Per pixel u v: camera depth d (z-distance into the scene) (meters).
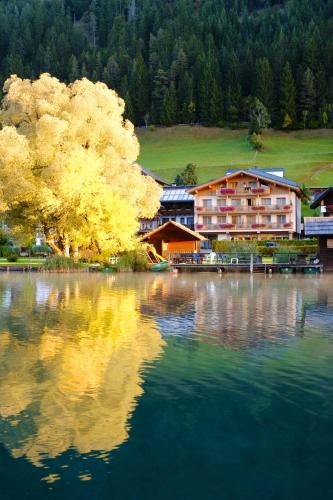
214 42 185.00
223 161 117.94
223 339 10.57
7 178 38.47
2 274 37.28
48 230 43.56
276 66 156.38
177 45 174.50
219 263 42.91
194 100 157.00
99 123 41.94
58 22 198.75
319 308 15.69
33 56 180.00
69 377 7.70
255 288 23.70
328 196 48.34
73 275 35.91
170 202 74.12
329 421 6.03
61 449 5.28
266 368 8.27
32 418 6.08
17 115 42.47
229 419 6.09
